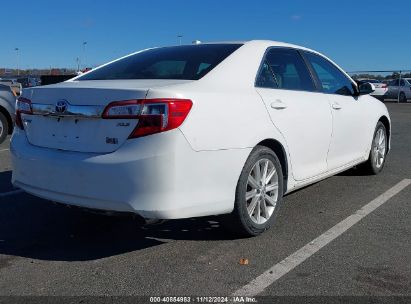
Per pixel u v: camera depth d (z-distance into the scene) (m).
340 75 5.87
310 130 4.84
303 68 5.14
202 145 3.61
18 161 4.07
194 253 3.93
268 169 4.32
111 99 3.55
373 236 4.30
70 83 4.16
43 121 3.96
